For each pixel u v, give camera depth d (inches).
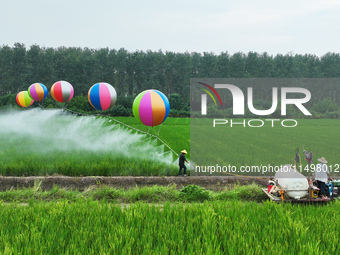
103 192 490.0
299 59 4274.1
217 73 4055.1
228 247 262.8
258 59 4082.2
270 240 279.3
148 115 647.8
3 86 3779.5
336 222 321.1
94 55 4126.5
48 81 3767.2
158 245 263.0
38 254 245.3
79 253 244.7
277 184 447.8
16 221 313.3
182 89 4077.3
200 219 328.2
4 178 544.7
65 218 328.2
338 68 4067.4
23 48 3996.1
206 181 572.7
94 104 838.5
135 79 4215.1
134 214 330.3
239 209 366.6
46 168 587.2
